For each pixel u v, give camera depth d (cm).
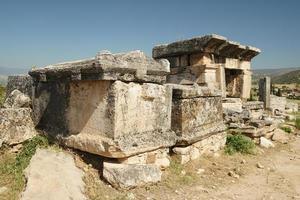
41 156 555
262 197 545
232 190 570
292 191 582
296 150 930
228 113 1033
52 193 434
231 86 1366
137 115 566
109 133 527
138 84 568
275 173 691
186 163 662
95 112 551
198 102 709
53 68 620
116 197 478
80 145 571
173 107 664
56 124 643
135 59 555
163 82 632
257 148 870
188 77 1119
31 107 700
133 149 531
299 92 4088
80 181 496
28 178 468
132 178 511
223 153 784
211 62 1115
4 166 558
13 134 638
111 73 512
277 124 1210
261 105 1316
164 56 1188
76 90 589
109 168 517
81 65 539
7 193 452
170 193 523
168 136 623
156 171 551
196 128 696
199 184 582
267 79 1672
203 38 1051
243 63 1320
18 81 775
